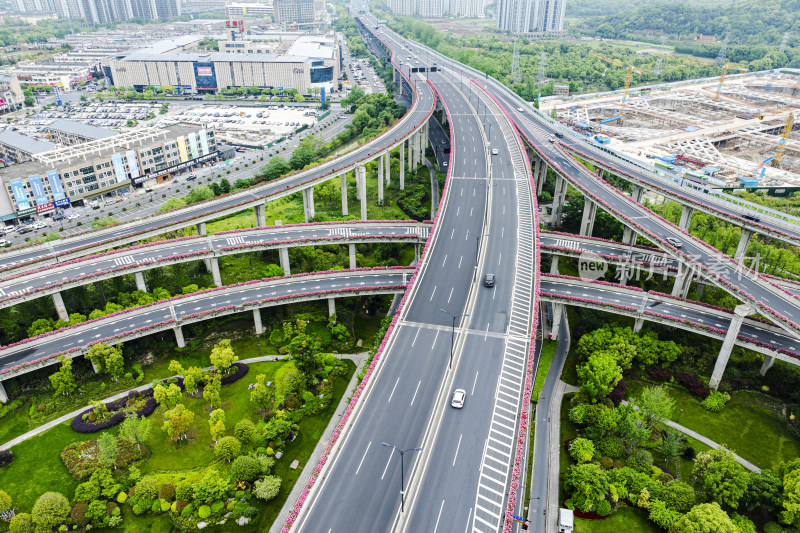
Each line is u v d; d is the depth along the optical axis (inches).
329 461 3489.2
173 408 4827.8
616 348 5251.0
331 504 3225.9
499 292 5241.1
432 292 5246.1
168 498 4040.4
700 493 4138.8
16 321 5743.1
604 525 3909.9
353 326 6117.1
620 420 4525.1
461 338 4618.6
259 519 3946.9
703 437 4722.0
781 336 5167.3
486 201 7032.5
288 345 5300.2
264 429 4520.2
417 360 4375.0
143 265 6048.2
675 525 3705.7
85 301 6146.7
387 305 6451.8
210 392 4810.5
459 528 3070.9
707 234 7559.1
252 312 6146.7
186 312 5639.8
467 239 6161.4
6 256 6501.0
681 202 7017.7
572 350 5792.3
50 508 3828.7
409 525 3085.6
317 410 4923.7
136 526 3927.2
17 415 4862.2
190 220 7086.6
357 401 3917.3
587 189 7431.1
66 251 6378.0
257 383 4975.4
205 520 3932.1
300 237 6761.8
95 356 4995.1
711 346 5551.2
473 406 3909.9
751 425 4852.4
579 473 4077.3
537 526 3897.6
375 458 3518.7
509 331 4709.6
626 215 6747.1
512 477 3334.2
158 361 5502.0
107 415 4808.1
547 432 4736.7
